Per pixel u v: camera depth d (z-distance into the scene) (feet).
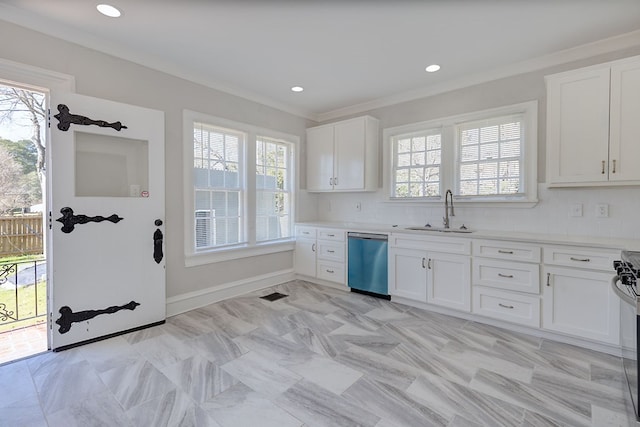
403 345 7.77
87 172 8.09
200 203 10.84
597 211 8.61
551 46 8.54
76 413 5.26
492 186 10.43
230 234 11.83
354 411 5.33
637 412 4.91
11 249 14.76
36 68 7.25
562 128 8.25
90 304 7.86
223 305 10.78
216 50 8.79
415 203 12.21
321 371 6.59
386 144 12.97
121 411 5.32
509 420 5.09
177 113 9.95
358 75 10.48
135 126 8.58
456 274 9.47
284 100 13.12
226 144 11.68
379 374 6.48
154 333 8.48
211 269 11.07
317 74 10.43
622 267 5.20
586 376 6.35
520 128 9.87
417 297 10.32
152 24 7.46
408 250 10.52
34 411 5.31
